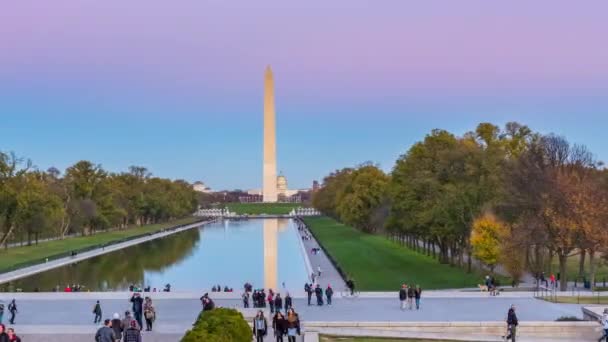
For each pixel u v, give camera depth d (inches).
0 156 6638.8
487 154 4940.9
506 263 4188.0
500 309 2938.0
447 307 3009.4
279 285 4653.1
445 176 5172.2
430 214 4936.0
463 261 5802.2
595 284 4249.5
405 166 5944.9
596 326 2468.0
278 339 2161.7
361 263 5669.3
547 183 4151.1
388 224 6043.3
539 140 5059.1
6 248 6953.7
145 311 2511.1
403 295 2982.3
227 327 1765.5
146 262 6294.3
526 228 4008.4
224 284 4773.6
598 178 4891.7
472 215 4702.3
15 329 2497.5
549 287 4060.0
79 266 5954.7
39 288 4539.9
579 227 3902.6
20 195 6648.6
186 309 3034.0
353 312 2896.2
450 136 5728.3
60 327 2536.9
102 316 2876.5
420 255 6392.7
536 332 2481.5
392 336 2357.3
